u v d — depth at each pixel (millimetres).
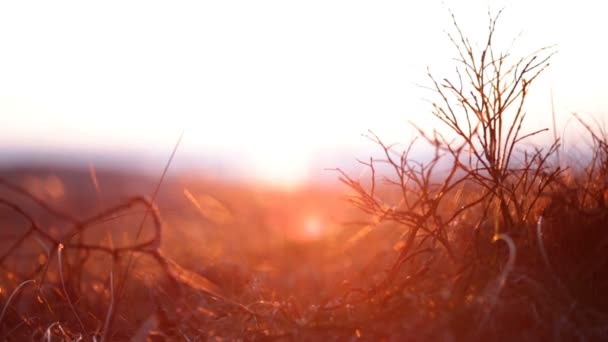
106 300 3854
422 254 3297
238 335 3029
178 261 5254
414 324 2543
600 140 3357
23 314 3664
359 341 2635
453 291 2725
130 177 16328
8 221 6770
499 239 2986
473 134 3156
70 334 3354
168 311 3525
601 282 2773
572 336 2467
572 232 2969
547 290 2660
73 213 6961
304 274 4617
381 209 3283
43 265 3967
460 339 2486
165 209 4730
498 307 2541
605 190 3166
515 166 3486
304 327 2764
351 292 3328
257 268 4785
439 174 3756
